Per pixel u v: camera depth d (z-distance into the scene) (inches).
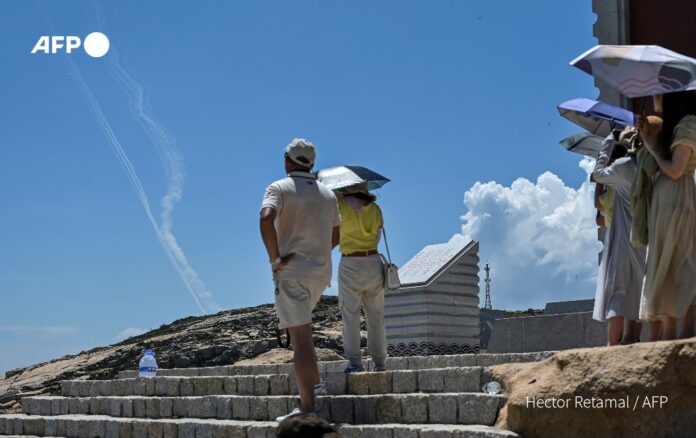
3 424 583.5
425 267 612.1
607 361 308.3
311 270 378.0
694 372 291.1
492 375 356.8
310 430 150.2
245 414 439.2
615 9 592.4
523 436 318.3
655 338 346.3
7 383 1189.7
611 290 376.5
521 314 780.0
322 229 385.1
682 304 322.0
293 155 387.5
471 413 345.7
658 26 579.8
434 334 593.3
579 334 487.5
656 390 295.7
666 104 331.6
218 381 485.1
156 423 459.8
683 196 326.0
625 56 325.4
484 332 743.7
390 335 610.9
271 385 451.5
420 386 380.8
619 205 379.2
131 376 658.8
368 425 366.6
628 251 374.9
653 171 336.5
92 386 587.8
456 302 608.4
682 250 324.5
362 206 428.5
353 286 429.1
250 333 1154.0
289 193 379.9
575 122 451.8
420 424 358.9
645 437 299.1
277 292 378.3
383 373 394.0
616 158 390.0
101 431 502.3
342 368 500.4
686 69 318.3
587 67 331.6
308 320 378.0
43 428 550.6
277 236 381.7
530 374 336.8
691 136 321.1
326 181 435.2
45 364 1298.0
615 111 422.3
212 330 1200.8
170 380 519.5
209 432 425.4
